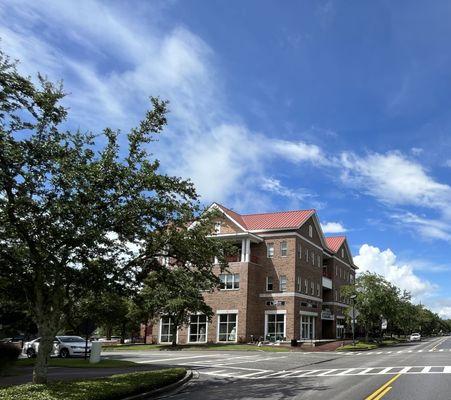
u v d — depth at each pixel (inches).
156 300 1533.0
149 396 548.7
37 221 540.1
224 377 756.6
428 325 5196.9
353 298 1868.8
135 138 609.3
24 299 688.4
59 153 548.7
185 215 647.1
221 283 719.7
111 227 589.0
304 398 496.4
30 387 513.0
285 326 1879.9
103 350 1604.3
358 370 821.2
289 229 1968.5
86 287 583.5
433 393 516.4
